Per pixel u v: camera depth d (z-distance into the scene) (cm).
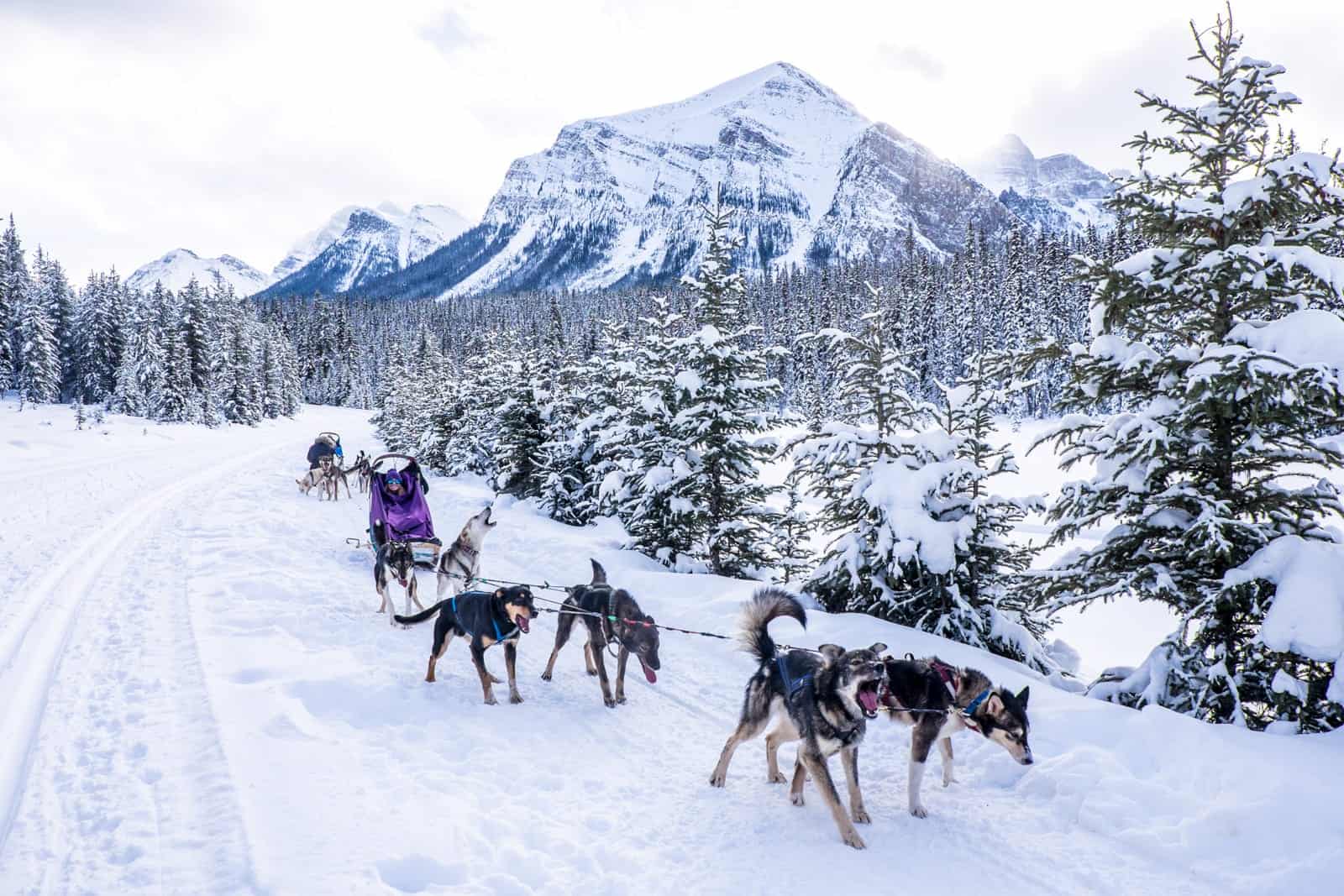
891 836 561
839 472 1092
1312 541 688
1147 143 812
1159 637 1396
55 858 487
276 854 492
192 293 7056
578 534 1647
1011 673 845
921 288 8194
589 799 601
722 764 629
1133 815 554
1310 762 568
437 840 525
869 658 549
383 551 1090
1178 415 755
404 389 5081
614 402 1984
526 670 897
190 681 769
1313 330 653
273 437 5838
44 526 1631
